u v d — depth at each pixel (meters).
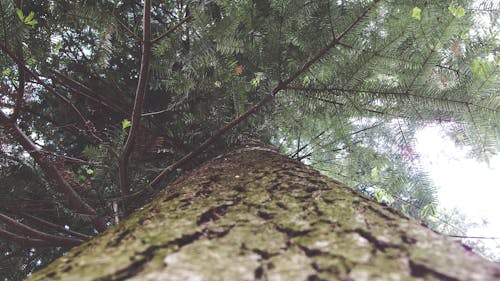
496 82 1.80
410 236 0.86
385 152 2.71
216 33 1.99
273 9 2.20
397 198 2.90
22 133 2.38
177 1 3.22
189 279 0.70
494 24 2.53
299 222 0.97
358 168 3.08
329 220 0.97
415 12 1.85
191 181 1.59
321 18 2.02
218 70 2.33
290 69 2.06
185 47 2.31
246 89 2.40
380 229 0.90
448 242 0.83
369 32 2.22
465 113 1.91
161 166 3.04
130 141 2.12
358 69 1.95
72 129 3.59
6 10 1.83
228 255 0.80
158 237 0.93
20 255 3.50
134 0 3.05
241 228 0.95
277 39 2.05
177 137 3.04
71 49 3.15
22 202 2.84
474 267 0.70
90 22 2.22
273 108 2.45
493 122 1.87
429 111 2.05
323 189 1.27
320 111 2.38
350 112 2.27
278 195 1.23
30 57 2.57
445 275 0.68
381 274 0.69
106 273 0.77
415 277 0.68
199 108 2.66
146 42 1.94
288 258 0.77
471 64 2.10
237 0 2.24
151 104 3.50
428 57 1.83
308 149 3.17
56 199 2.85
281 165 1.70
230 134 2.62
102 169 2.28
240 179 1.51
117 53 3.27
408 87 1.94
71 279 0.77
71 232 2.88
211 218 1.05
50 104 3.62
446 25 1.80
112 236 1.03
